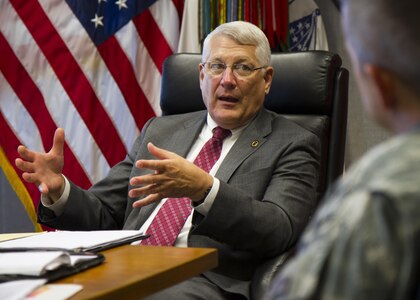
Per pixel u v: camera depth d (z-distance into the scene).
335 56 3.39
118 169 3.37
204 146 3.16
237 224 2.62
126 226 3.12
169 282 1.70
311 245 0.87
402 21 0.89
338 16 4.93
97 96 4.77
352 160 4.94
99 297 1.43
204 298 2.60
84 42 4.74
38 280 1.55
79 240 2.05
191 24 4.66
